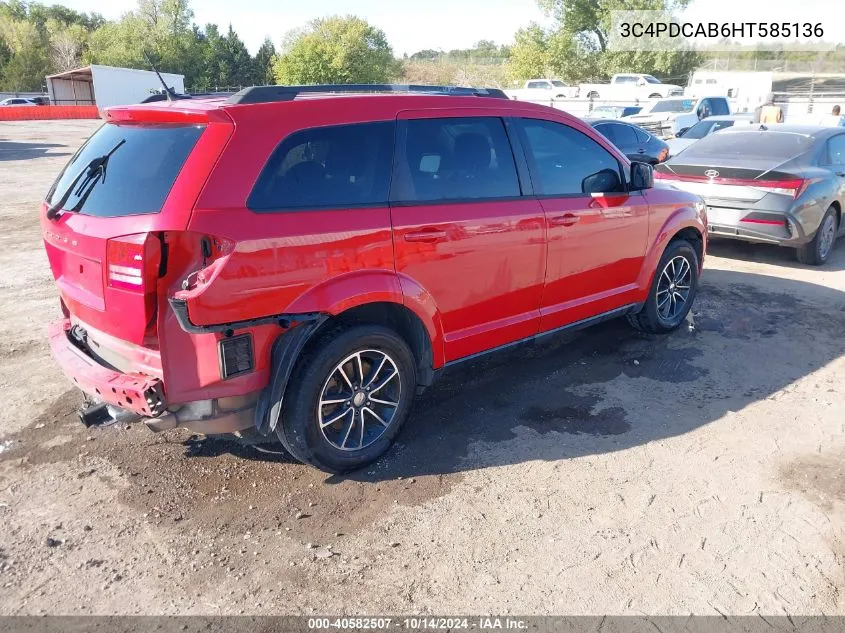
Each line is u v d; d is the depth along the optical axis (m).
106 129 3.56
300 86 3.55
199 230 2.90
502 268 4.09
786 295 6.88
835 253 8.86
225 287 2.96
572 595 2.81
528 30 54.28
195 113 3.05
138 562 3.00
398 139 3.64
